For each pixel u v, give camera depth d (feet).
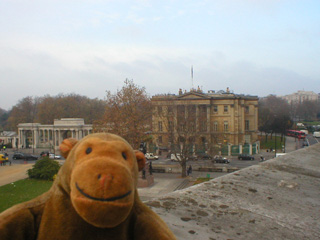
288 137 305.53
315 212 15.52
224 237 12.12
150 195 94.27
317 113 525.34
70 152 6.18
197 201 15.44
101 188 4.97
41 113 327.06
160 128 187.21
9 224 5.49
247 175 20.57
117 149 5.84
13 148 270.67
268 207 15.58
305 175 21.39
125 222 5.93
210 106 215.51
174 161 171.01
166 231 6.08
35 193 93.97
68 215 5.59
